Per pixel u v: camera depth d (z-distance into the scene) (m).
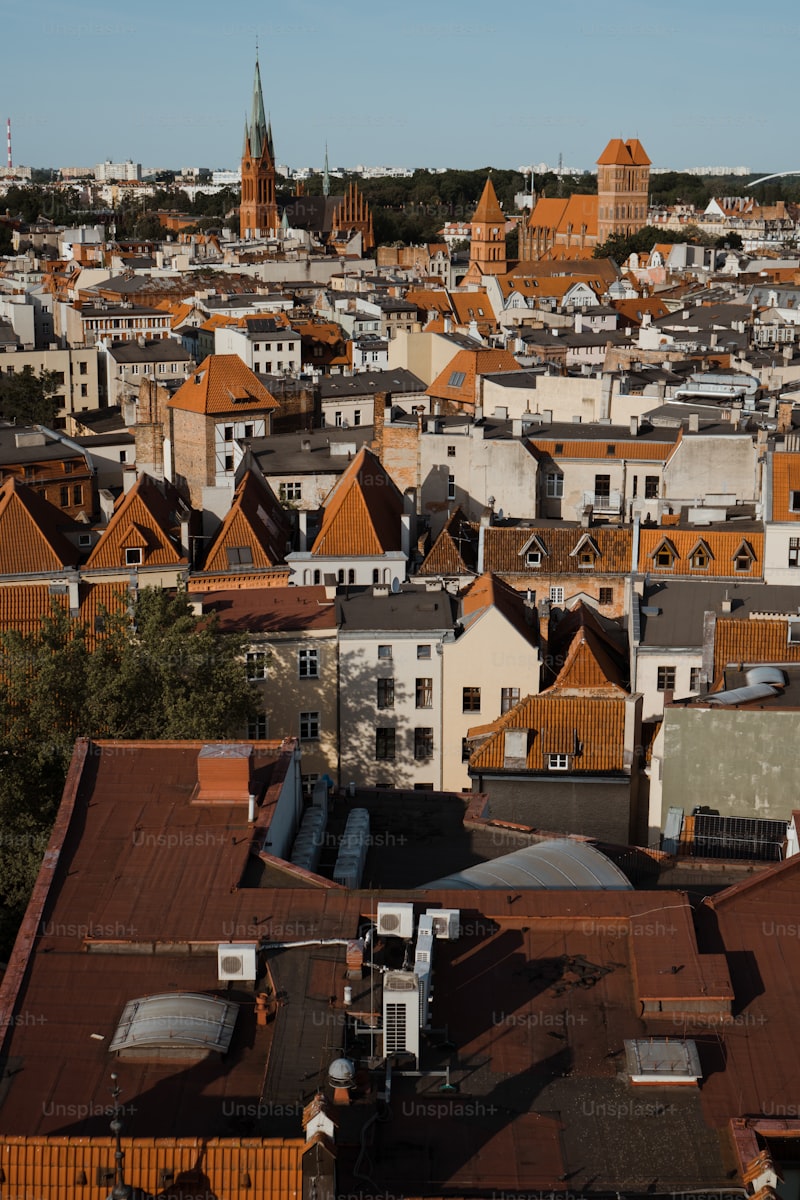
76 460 183.38
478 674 105.75
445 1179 39.41
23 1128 40.81
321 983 46.19
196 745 59.16
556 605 125.75
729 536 125.00
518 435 160.00
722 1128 41.38
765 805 78.31
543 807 90.94
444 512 160.62
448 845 62.12
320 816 61.53
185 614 98.25
